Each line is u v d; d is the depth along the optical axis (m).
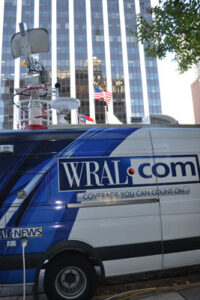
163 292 3.69
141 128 4.31
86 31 63.97
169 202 3.99
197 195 4.14
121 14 66.56
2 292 4.15
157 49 7.74
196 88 54.31
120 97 61.94
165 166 4.12
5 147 3.78
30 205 3.62
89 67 61.94
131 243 3.75
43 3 64.50
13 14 63.03
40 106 8.49
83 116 18.50
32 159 3.79
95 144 4.01
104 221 3.72
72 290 3.57
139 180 3.97
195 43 6.45
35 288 3.61
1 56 59.25
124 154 4.04
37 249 3.52
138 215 3.84
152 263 3.83
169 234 3.91
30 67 8.60
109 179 3.89
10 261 3.46
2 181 3.65
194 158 4.27
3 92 57.38
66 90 59.91
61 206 3.67
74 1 65.56
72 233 3.61
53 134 4.00
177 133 4.37
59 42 62.28
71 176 3.80
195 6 6.27
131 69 63.81
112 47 64.19
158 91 63.81
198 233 4.02
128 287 4.11
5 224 3.53
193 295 3.49
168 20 6.86
